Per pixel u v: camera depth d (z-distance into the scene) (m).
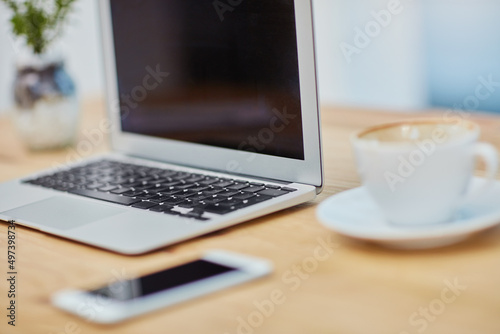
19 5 1.48
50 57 1.47
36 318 0.72
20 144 1.60
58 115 1.47
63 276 0.82
